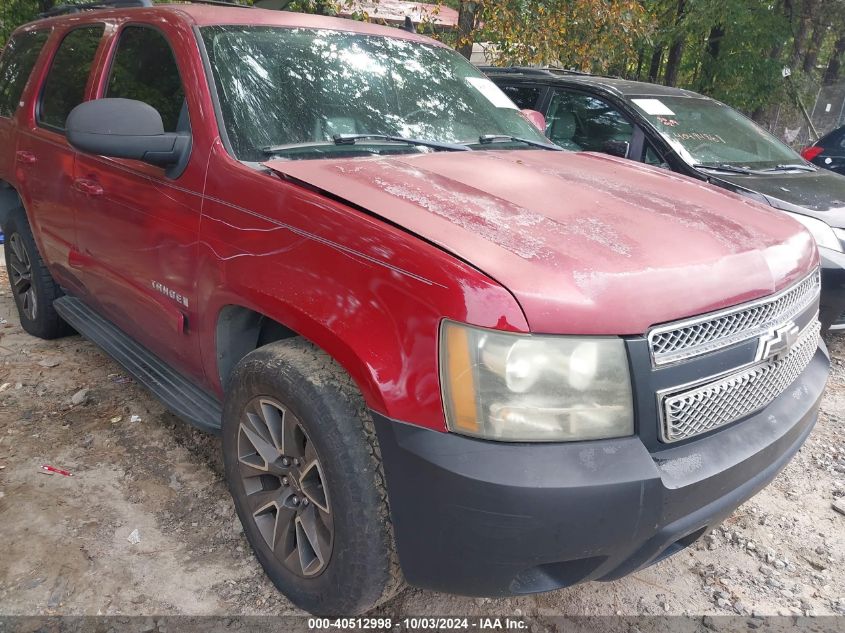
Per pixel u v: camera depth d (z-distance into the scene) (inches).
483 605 95.3
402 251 72.7
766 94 555.8
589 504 67.2
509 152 114.9
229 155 95.7
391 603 94.7
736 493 79.7
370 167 93.5
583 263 72.1
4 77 174.9
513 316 66.6
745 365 79.3
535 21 350.3
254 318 98.3
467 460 67.6
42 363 157.2
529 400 67.6
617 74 487.5
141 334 122.4
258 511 93.0
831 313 177.8
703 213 92.4
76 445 125.6
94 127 94.2
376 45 126.3
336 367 80.6
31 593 91.0
